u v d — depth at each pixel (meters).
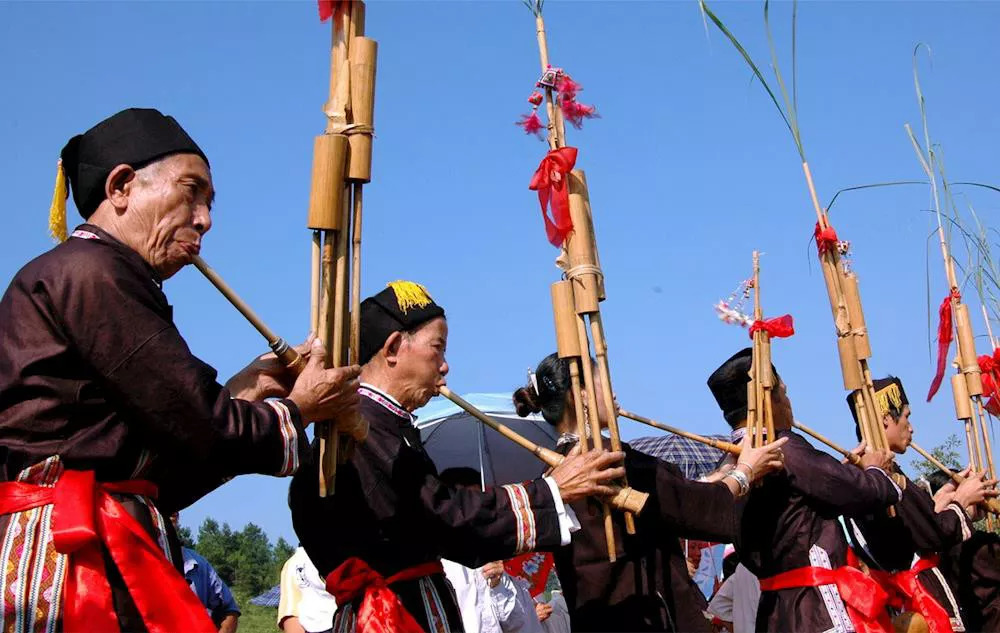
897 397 5.64
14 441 2.38
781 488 4.58
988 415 5.85
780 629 4.50
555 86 3.79
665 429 4.31
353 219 2.96
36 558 2.31
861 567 4.76
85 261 2.44
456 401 3.54
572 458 3.47
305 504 3.38
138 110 2.69
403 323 3.48
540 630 6.02
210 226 2.70
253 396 2.82
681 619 3.93
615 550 3.57
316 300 2.91
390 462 3.28
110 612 2.32
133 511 2.46
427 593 3.35
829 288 4.99
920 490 5.25
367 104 2.98
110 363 2.40
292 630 5.52
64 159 2.72
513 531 3.27
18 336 2.42
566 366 4.14
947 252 5.79
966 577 6.28
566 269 3.64
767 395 4.36
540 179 3.66
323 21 3.06
